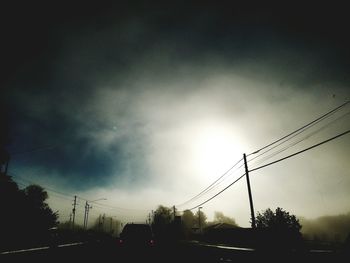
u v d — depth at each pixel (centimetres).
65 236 3975
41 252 1511
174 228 6656
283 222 4691
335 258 783
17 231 3712
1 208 3884
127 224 1348
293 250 926
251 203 2436
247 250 1077
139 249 1278
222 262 1159
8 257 1229
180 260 1209
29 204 4369
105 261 1182
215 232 4731
